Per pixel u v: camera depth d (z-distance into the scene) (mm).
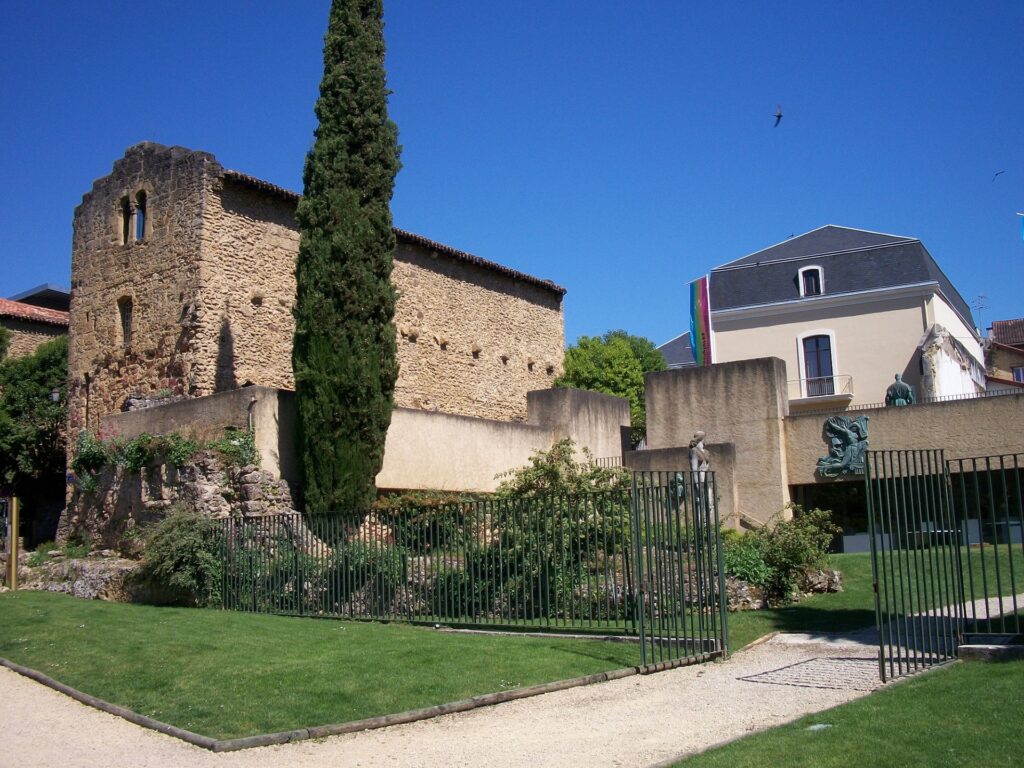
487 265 32062
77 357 26234
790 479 24469
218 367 23531
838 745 6973
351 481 18688
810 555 15695
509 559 13867
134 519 19828
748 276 42031
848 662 10672
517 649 11641
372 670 10391
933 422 22844
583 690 9945
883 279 39156
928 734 7094
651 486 11539
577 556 13953
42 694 10203
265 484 18516
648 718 8625
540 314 35312
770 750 7004
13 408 28922
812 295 40250
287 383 25219
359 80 20719
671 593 11812
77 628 13703
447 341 30344
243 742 8039
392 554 14789
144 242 24922
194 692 9672
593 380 41031
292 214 25984
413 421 22188
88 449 21406
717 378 25219
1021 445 21734
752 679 10125
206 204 23750
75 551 20734
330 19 21109
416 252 29469
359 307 19438
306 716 8727
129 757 7816
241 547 16547
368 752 7812
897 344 38500
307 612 15242
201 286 23375
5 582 20672
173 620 14469
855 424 23703
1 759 7812
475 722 8711
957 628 10312
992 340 52594
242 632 13117
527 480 17047
